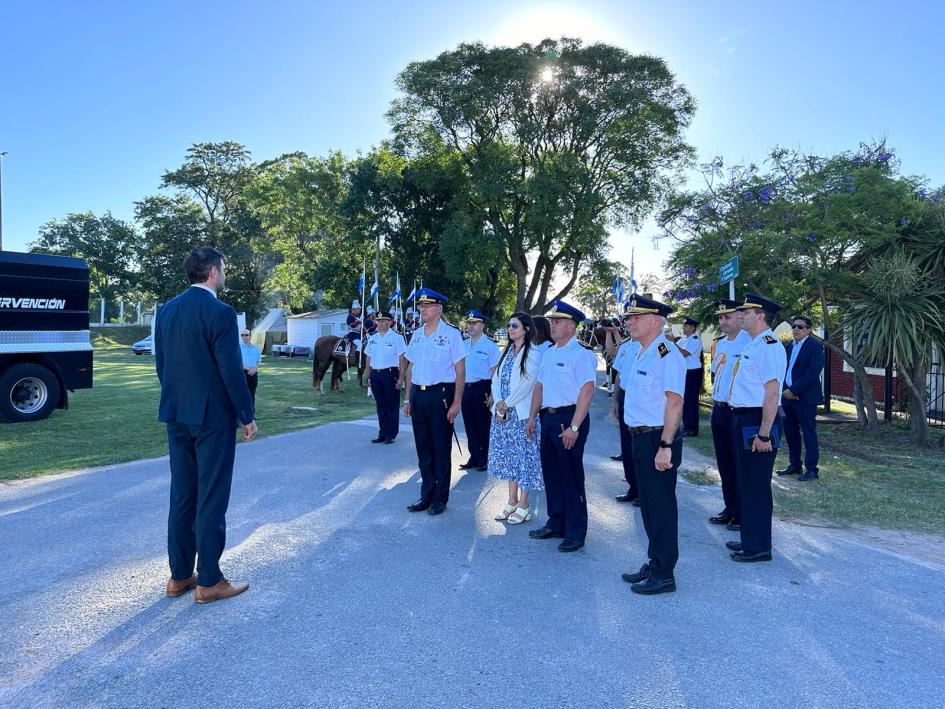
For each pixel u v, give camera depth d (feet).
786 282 30.58
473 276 105.60
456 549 16.10
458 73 90.99
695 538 17.30
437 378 18.84
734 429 15.97
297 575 14.25
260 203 153.07
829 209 31.65
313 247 143.74
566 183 89.10
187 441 13.00
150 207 172.96
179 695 9.66
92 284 233.14
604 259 100.78
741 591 13.70
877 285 30.78
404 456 26.94
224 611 12.44
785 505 20.31
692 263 35.47
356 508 19.47
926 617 12.51
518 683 10.04
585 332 41.27
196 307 12.62
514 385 17.94
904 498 21.09
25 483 22.06
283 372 77.20
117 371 76.02
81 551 15.55
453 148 99.76
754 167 34.71
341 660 10.68
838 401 49.93
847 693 9.84
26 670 10.30
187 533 13.06
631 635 11.64
